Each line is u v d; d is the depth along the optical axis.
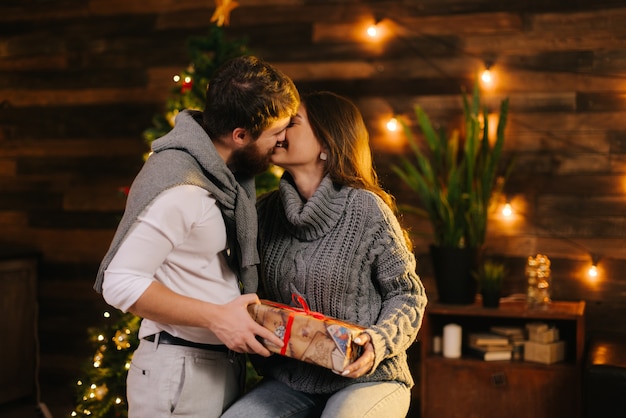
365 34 3.92
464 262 3.44
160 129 3.44
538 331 3.34
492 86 3.74
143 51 4.26
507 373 3.35
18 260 4.21
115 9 4.30
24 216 4.45
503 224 3.75
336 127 2.11
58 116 4.40
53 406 4.25
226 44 3.37
